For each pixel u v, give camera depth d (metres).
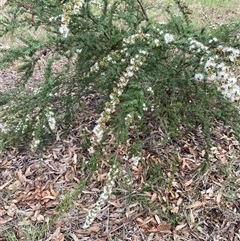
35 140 2.15
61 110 2.60
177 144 2.58
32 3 2.15
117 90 1.78
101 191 2.37
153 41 1.84
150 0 4.23
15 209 2.32
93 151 2.06
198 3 4.72
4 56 1.98
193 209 2.29
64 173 2.48
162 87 2.15
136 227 2.21
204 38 1.96
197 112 2.15
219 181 2.42
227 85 1.71
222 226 2.22
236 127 2.06
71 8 1.82
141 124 2.32
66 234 2.18
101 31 2.05
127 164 2.44
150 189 2.35
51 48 2.07
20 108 2.22
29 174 2.51
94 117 2.76
